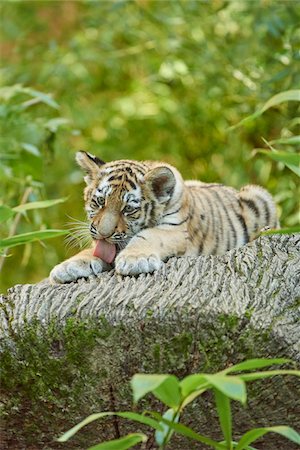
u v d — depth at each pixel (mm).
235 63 16484
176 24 17766
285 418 7777
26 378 7902
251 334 7426
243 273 8117
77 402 7910
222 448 6762
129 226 10445
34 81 19734
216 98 17250
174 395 6391
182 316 7500
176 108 18703
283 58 15266
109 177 10703
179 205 10844
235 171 17297
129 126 20125
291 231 7336
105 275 8719
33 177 14000
